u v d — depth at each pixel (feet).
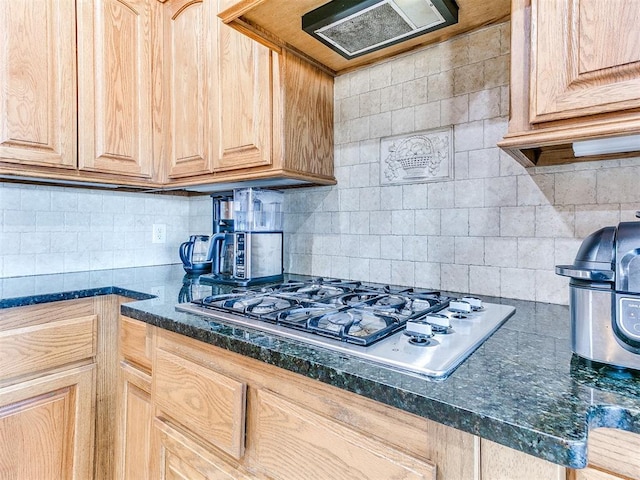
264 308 3.04
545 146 2.50
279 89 4.13
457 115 3.88
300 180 4.58
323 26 3.61
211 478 2.63
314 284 4.19
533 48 2.28
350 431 1.95
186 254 5.54
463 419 1.52
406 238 4.25
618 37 2.02
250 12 3.53
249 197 4.83
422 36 3.89
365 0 3.21
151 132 5.24
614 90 2.03
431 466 1.69
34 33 4.17
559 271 2.01
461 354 2.05
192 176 5.04
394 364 1.92
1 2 3.94
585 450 1.29
